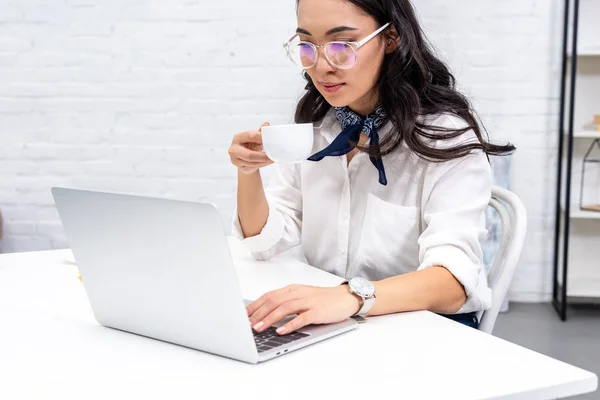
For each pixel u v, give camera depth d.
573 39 3.37
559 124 3.70
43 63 3.62
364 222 1.58
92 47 3.61
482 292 1.43
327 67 1.37
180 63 3.63
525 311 3.67
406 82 1.48
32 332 1.15
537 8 3.65
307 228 1.68
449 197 1.43
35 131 3.66
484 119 3.73
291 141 1.27
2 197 3.70
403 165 1.54
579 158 3.73
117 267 1.09
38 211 3.71
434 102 1.52
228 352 1.00
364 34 1.38
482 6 3.67
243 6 3.60
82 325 1.18
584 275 3.82
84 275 1.15
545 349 3.07
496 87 3.71
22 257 1.67
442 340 1.08
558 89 3.70
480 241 1.42
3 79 3.63
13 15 3.58
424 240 1.38
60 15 3.58
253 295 1.33
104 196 1.04
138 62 3.63
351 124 1.56
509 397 0.88
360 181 1.60
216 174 3.70
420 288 1.24
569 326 3.41
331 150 1.52
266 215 1.63
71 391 0.90
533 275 3.83
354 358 1.00
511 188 3.77
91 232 1.09
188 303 1.01
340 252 1.62
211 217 0.93
